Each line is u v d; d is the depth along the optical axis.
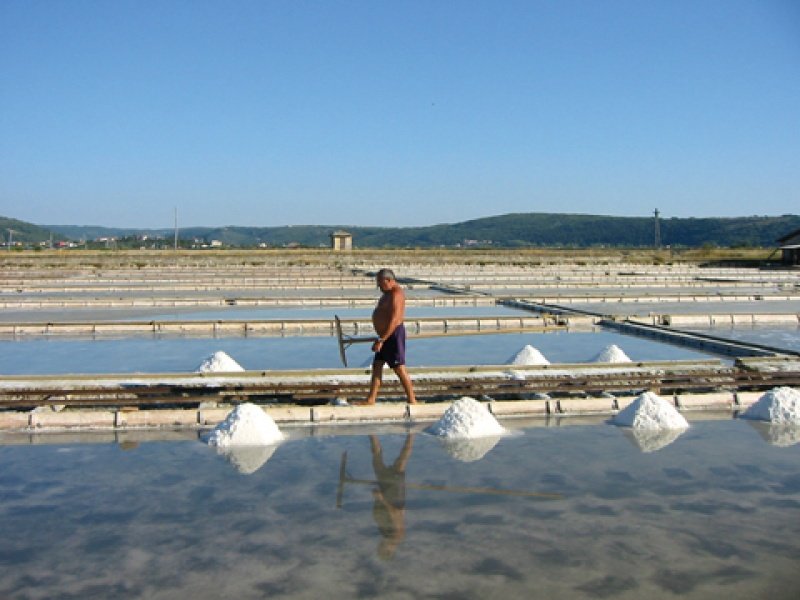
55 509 4.69
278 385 7.84
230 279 28.55
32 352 11.61
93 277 31.09
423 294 22.88
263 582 3.69
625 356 9.72
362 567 3.85
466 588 3.62
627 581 3.70
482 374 8.58
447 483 5.19
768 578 3.73
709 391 8.34
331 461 5.71
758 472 5.45
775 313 16.00
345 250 57.84
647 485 5.15
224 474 5.39
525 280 29.33
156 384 7.93
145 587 3.64
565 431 6.66
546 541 4.18
